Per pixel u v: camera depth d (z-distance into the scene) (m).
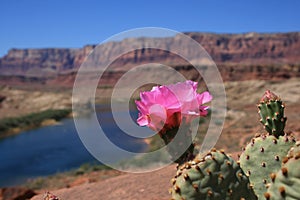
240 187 1.77
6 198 6.86
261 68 86.44
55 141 29.30
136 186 5.00
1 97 68.25
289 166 1.68
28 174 18.00
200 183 1.71
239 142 17.03
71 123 43.34
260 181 2.39
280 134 2.53
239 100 48.31
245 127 23.08
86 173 15.09
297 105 36.28
